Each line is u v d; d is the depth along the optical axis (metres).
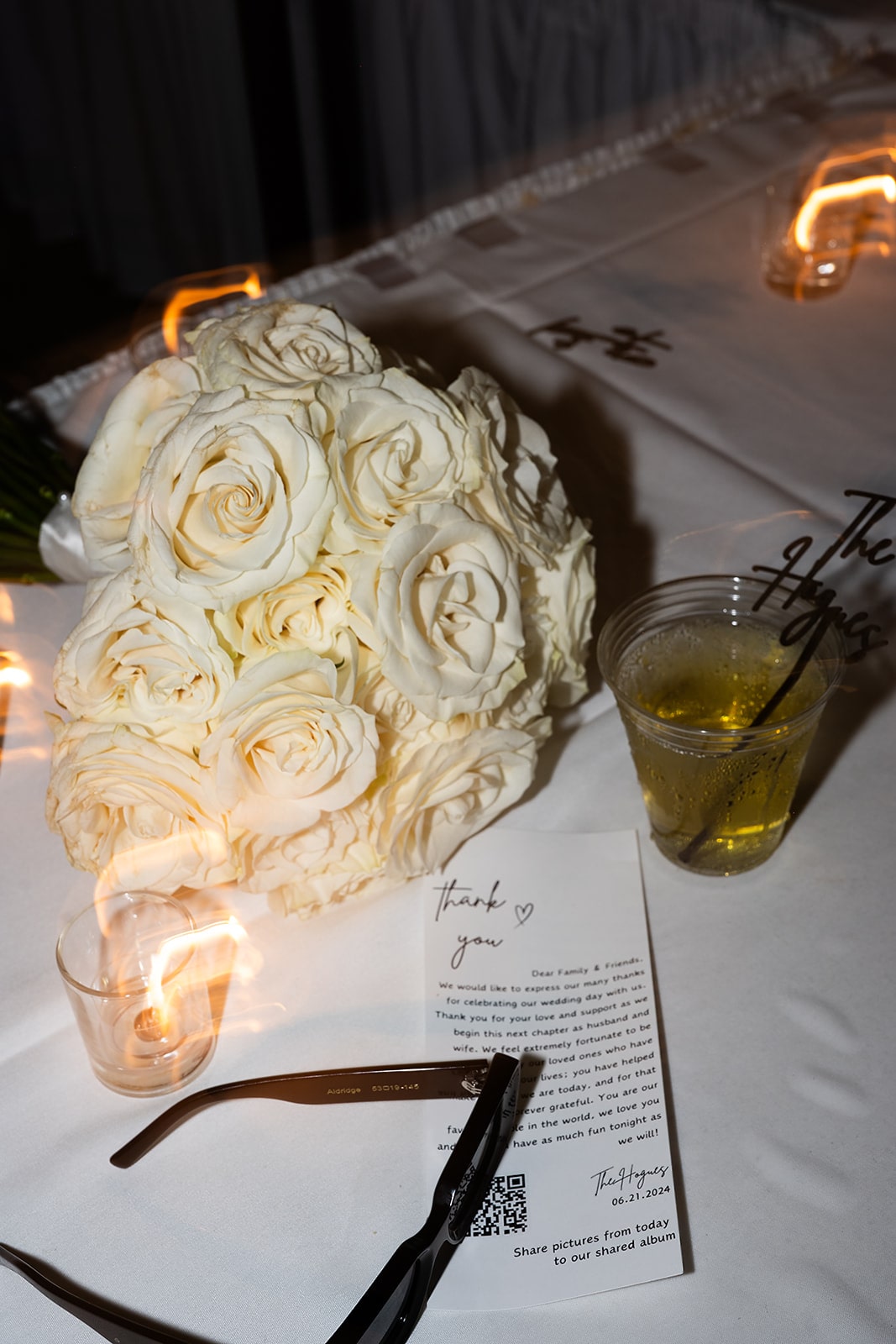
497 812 0.47
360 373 0.42
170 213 1.77
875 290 0.81
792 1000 0.44
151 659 0.38
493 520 0.41
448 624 0.39
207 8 1.50
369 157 1.75
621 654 0.48
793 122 0.98
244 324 0.43
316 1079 0.42
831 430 0.70
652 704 0.48
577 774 0.53
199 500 0.36
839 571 0.61
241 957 0.47
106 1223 0.39
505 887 0.48
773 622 0.49
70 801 0.41
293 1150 0.41
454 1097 0.42
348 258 0.89
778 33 1.26
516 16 1.58
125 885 0.43
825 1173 0.39
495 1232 0.38
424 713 0.40
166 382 0.43
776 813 0.46
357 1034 0.44
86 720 0.41
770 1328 0.36
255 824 0.40
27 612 0.62
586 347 0.78
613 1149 0.40
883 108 0.97
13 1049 0.44
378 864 0.44
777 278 0.81
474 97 1.66
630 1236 0.38
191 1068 0.43
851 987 0.44
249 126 1.61
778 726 0.42
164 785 0.40
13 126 1.82
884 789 0.51
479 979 0.45
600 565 0.63
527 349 0.78
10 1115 0.42
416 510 0.37
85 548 0.43
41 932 0.48
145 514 0.37
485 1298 0.37
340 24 1.59
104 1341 0.37
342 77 1.65
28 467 0.63
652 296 0.82
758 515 0.65
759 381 0.74
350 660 0.39
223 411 0.37
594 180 0.95
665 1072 0.42
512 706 0.45
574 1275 0.37
